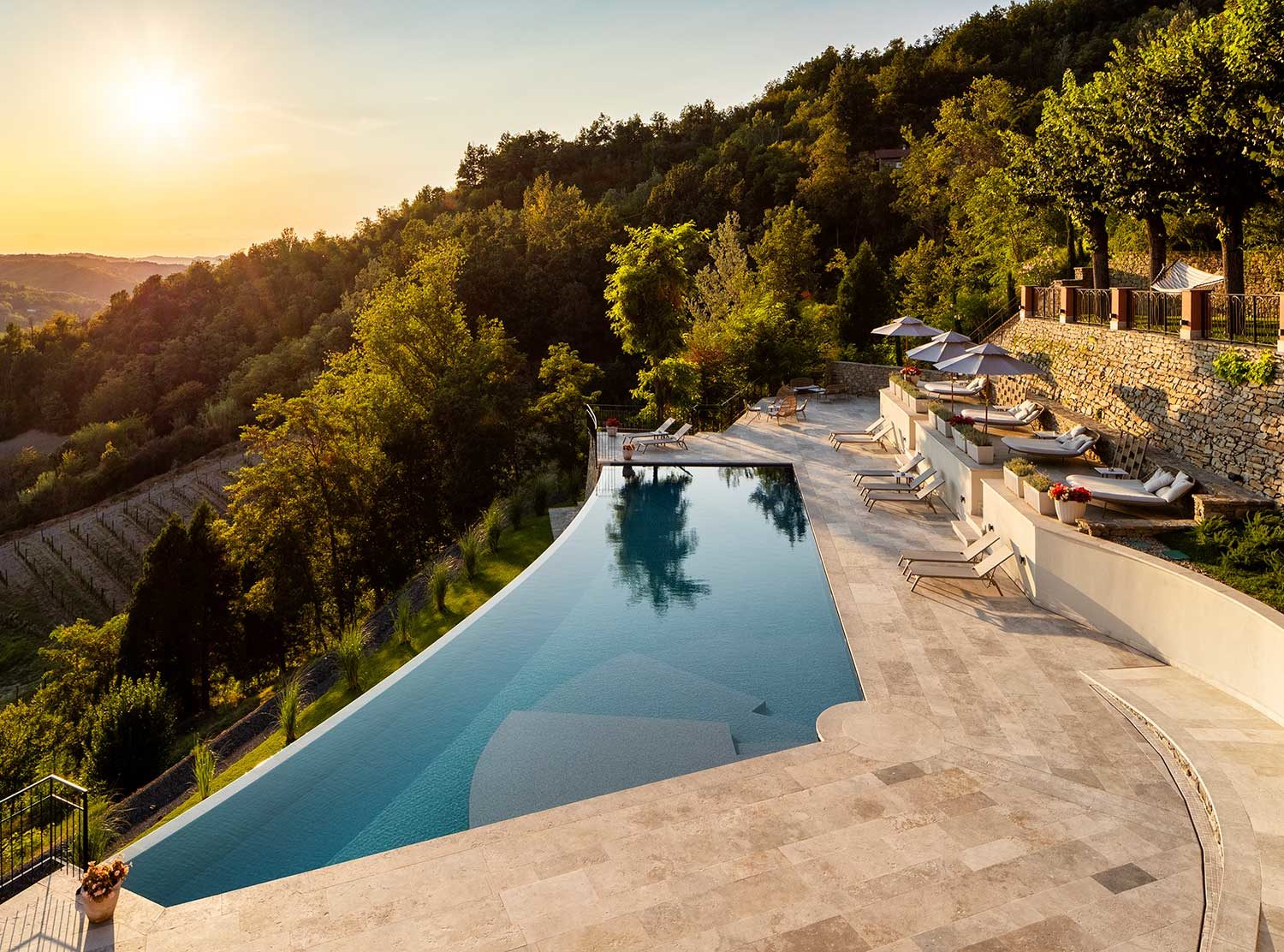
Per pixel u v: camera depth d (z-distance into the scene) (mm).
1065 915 5840
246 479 30500
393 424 35344
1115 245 32938
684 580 14797
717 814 7336
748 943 5602
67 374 118375
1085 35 81250
